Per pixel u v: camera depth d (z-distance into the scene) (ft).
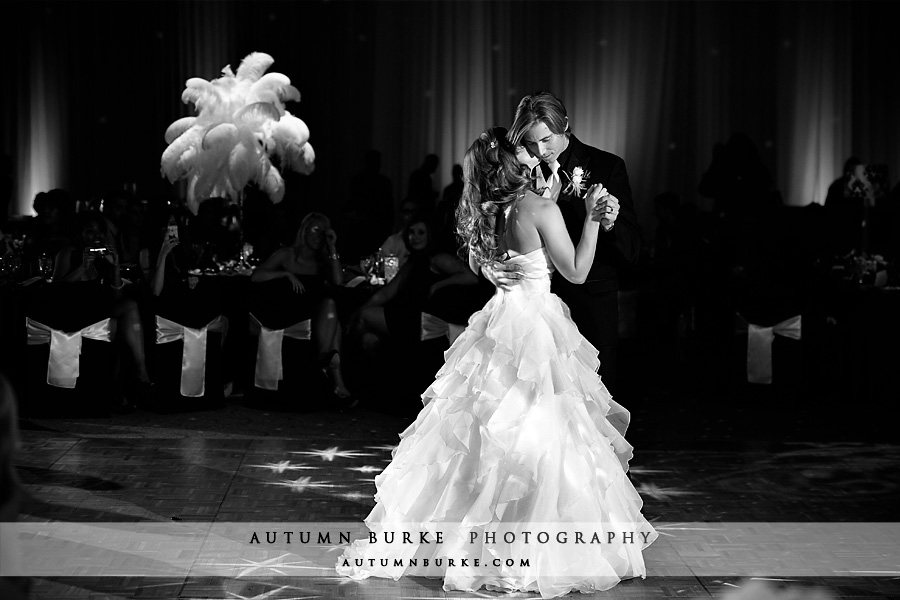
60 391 19.70
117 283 20.54
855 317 22.22
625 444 12.34
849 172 28.09
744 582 12.12
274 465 16.88
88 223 20.56
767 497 15.47
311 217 21.52
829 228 26.58
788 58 38.34
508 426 11.35
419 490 11.97
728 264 23.24
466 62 38.88
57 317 19.61
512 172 11.66
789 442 18.78
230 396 22.20
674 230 27.43
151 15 37.78
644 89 38.83
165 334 20.36
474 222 11.89
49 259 21.93
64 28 37.58
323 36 38.58
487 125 39.04
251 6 38.17
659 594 11.69
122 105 37.91
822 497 15.49
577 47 38.86
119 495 15.15
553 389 11.59
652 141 38.93
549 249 11.64
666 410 21.29
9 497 7.02
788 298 21.22
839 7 37.93
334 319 21.15
